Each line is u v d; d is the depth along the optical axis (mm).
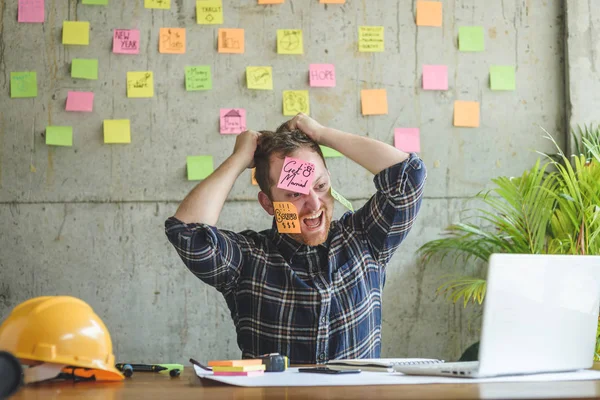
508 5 3152
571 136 3094
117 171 2963
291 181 1771
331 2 3086
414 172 1854
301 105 3033
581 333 1263
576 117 3105
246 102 3023
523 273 1149
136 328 2926
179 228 1734
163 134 2986
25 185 2932
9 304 2893
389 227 1882
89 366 1178
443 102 3111
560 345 1224
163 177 2975
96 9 3000
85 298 2916
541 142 3135
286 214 1777
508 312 1135
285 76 3049
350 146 1902
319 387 1057
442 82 3109
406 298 3029
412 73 3104
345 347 1807
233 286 1853
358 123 3066
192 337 2945
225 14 3041
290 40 3053
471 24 3139
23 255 2908
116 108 2979
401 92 3094
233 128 3004
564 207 2744
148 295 2941
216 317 2961
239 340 1858
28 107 2953
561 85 3156
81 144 2959
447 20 3129
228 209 2986
